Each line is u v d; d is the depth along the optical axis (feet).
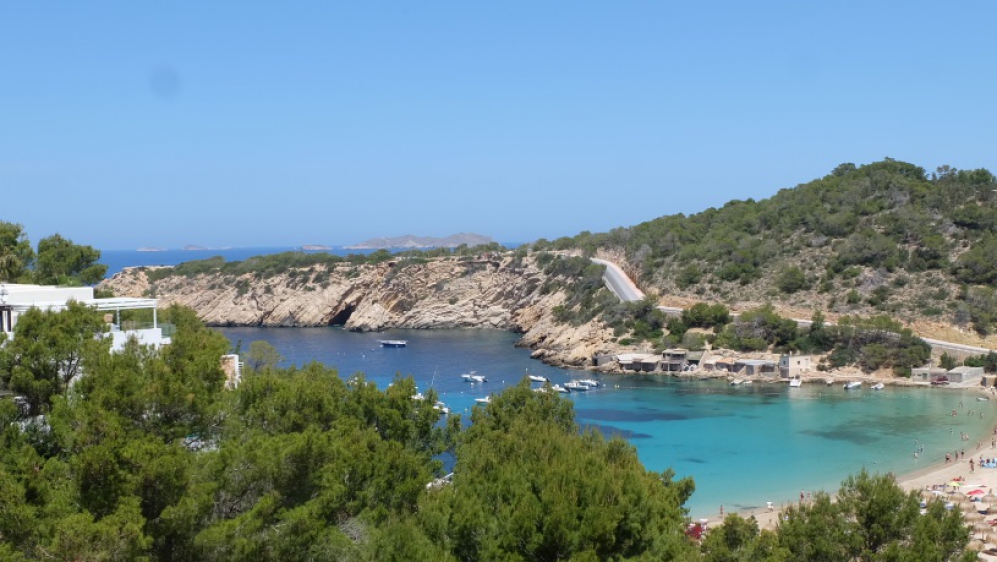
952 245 640.58
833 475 341.21
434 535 115.24
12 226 259.19
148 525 89.86
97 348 111.24
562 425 199.00
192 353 119.55
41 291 158.30
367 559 106.93
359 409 163.53
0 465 89.04
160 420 102.47
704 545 148.05
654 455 374.63
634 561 111.14
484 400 491.72
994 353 530.68
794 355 564.71
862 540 137.59
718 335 606.55
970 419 437.99
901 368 542.98
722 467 354.33
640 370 596.70
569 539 108.99
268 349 337.11
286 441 108.68
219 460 98.02
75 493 89.51
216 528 92.12
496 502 123.34
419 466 139.23
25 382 106.63
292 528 98.84
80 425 94.94
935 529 136.67
